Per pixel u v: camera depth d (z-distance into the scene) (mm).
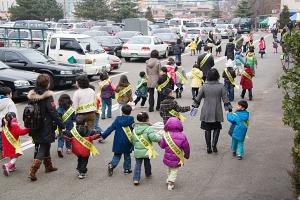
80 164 8070
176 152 7449
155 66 13844
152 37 29688
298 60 5594
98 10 74688
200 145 10352
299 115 5180
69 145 9555
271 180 8031
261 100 16094
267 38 56125
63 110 9070
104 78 12727
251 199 7141
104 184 7844
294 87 5297
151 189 7617
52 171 8469
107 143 10445
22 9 65562
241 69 20625
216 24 60312
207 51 15656
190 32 44375
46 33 28078
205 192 7480
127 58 29828
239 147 9297
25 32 27547
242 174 8375
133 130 7848
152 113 13758
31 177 7926
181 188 7664
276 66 26969
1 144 9242
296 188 6184
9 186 7727
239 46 28922
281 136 11156
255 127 12070
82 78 9297
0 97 9078
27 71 16812
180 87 16438
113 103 15375
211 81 9523
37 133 7898
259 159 9305
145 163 8125
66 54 20797
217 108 9516
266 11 106375
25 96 15586
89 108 9297
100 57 21125
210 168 8727
